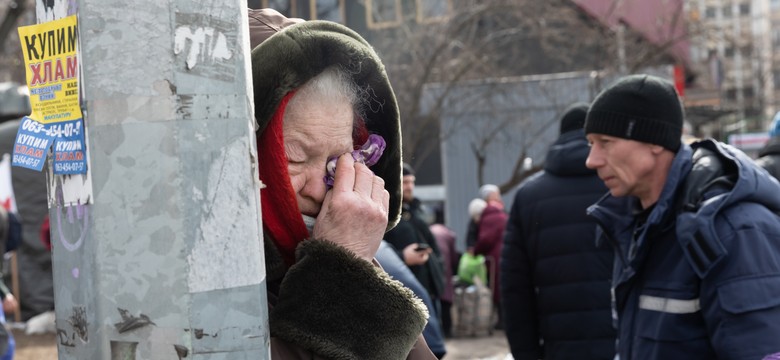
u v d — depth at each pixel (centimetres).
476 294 1488
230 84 142
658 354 361
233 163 141
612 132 386
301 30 196
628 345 378
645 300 370
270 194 193
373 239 195
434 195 2664
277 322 179
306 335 177
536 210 569
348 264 183
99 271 139
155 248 137
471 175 2447
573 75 2291
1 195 1380
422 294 492
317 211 203
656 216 364
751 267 337
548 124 2253
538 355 586
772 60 5284
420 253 886
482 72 2238
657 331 362
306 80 192
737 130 3669
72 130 143
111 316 138
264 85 188
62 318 147
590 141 397
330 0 2539
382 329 182
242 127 142
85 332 141
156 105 137
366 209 193
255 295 143
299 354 179
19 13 1609
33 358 1201
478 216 1734
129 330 138
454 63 2159
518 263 582
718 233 343
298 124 197
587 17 2273
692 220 346
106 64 138
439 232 1438
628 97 389
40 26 147
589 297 549
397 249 987
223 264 140
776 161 655
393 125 223
